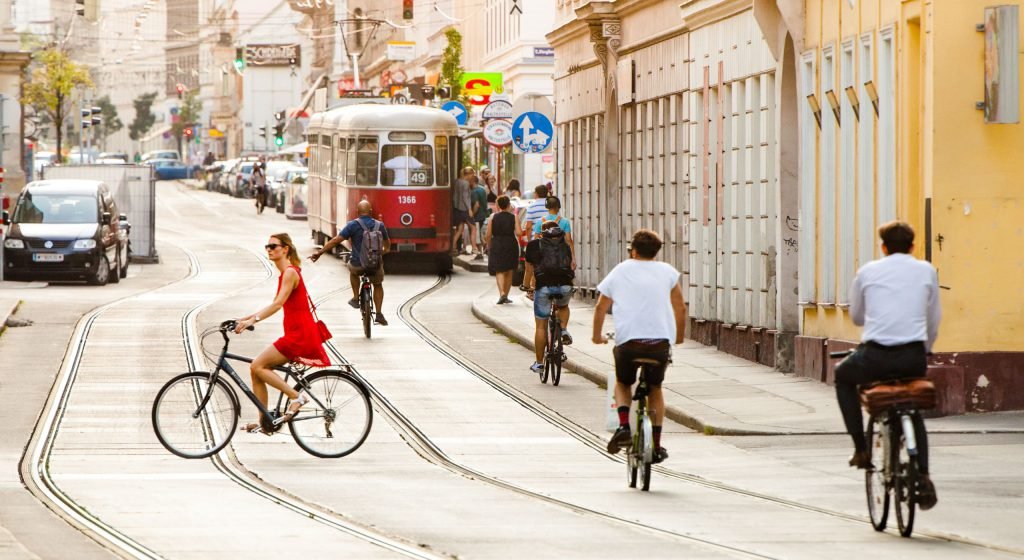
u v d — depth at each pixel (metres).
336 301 74.31
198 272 92.62
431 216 89.88
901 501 24.30
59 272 81.50
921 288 24.67
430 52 174.75
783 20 49.38
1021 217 39.09
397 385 47.94
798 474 32.25
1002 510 26.81
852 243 45.12
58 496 29.45
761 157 52.25
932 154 39.03
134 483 31.38
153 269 94.88
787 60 50.00
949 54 38.91
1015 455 33.25
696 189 59.91
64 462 34.38
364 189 90.19
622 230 72.44
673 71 63.53
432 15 175.25
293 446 37.19
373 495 29.80
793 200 50.25
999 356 39.09
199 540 24.19
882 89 42.19
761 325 52.25
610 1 72.75
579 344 56.91
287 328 35.22
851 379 25.06
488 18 146.50
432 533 25.00
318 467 33.94
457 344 58.84
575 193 83.56
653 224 67.25
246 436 38.59
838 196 46.19
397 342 59.16
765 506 28.19
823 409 41.03
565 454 36.19
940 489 29.05
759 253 52.53
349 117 92.94
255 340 58.69
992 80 38.72
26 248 81.31
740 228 54.53
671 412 41.50
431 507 28.16
